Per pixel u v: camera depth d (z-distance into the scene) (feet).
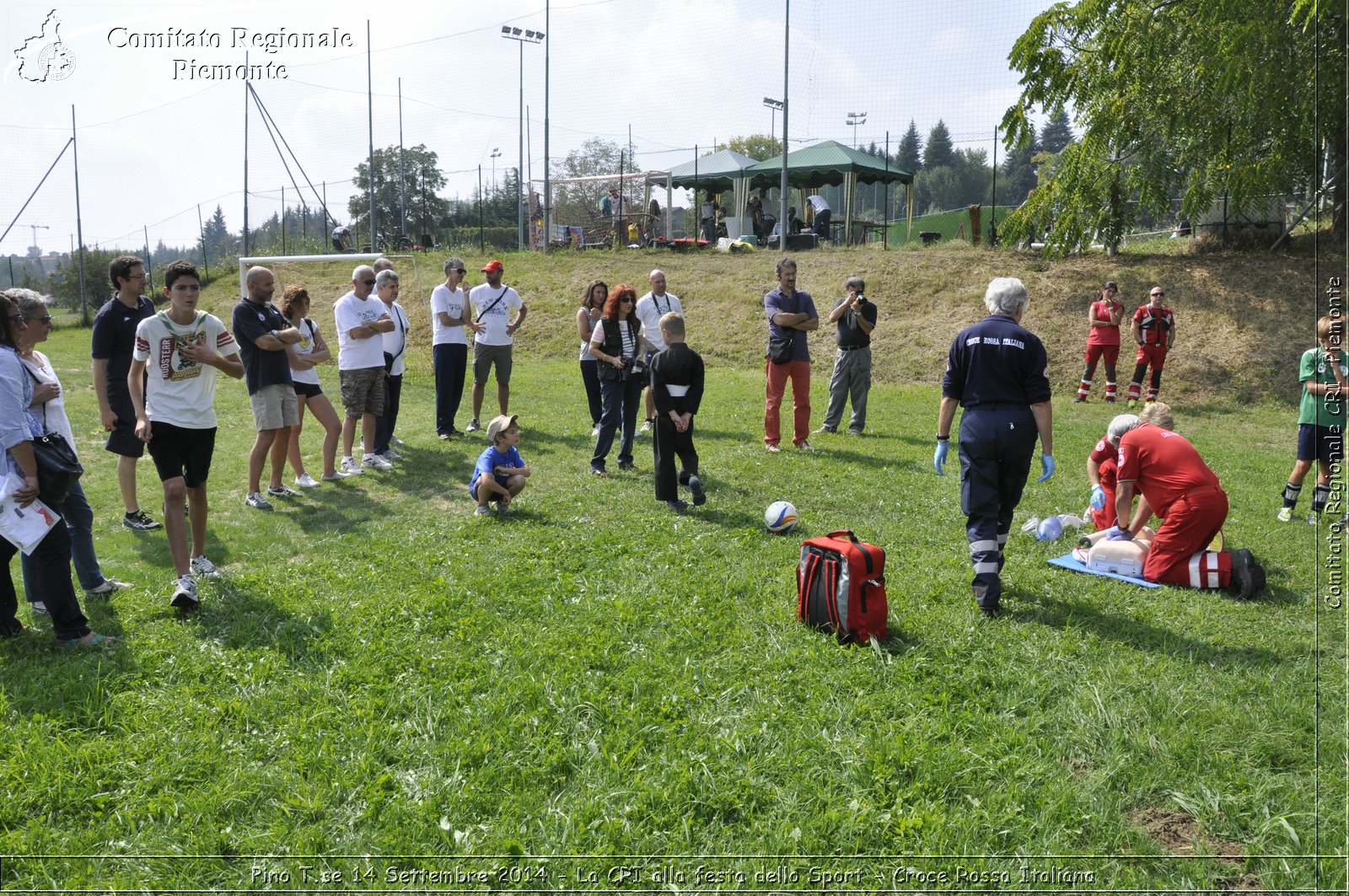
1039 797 11.39
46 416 16.35
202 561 19.40
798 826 10.88
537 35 93.91
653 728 12.91
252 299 24.93
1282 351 48.93
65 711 13.24
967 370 17.79
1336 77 48.44
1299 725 12.95
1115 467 22.63
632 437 30.01
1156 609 17.70
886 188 82.48
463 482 28.63
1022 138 60.75
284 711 13.52
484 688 14.21
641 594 18.33
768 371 33.24
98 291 86.58
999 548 18.17
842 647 15.74
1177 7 54.08
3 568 16.01
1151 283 56.03
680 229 116.78
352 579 19.24
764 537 22.53
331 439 28.48
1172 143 55.83
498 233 103.76
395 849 10.50
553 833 10.80
